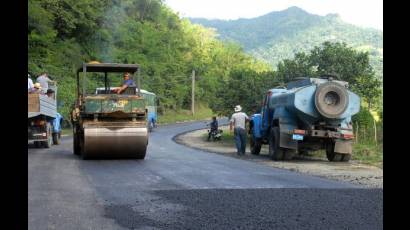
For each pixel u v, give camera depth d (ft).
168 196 27.40
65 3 150.82
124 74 54.54
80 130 51.34
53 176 35.70
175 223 20.83
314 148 58.08
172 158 53.57
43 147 66.80
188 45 301.43
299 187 31.53
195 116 263.90
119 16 202.90
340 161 56.90
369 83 90.17
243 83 104.47
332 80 56.70
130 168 42.22
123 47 215.51
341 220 21.48
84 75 52.03
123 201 25.86
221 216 22.15
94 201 25.84
